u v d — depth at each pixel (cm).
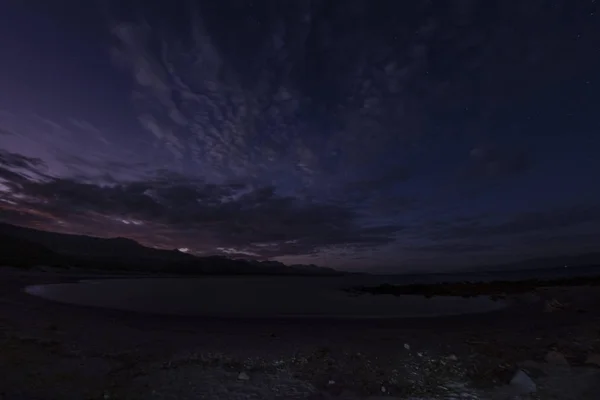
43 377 657
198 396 613
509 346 957
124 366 760
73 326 1145
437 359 850
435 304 2308
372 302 2550
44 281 3356
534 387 659
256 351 923
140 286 3944
